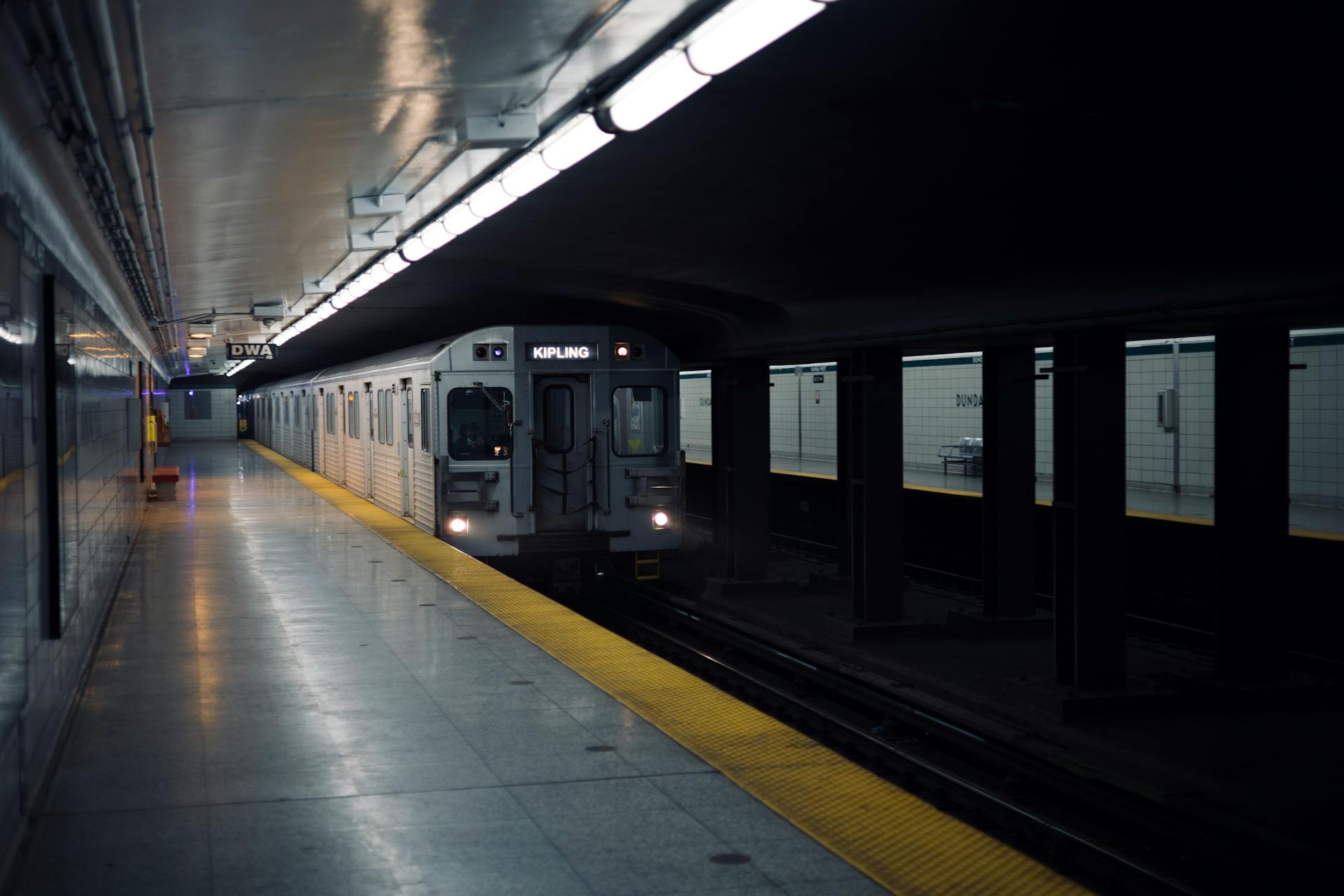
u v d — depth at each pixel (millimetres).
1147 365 20219
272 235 9617
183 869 4086
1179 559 12250
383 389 17297
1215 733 8281
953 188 7621
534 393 13641
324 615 9008
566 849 4285
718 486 18422
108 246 8711
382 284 14703
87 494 7512
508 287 14898
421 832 4457
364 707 6305
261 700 6453
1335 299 6625
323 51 4809
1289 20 4672
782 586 14289
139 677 7004
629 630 13508
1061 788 7535
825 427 30312
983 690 9547
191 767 5254
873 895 3887
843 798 4848
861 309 11430
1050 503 15680
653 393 13906
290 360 37625
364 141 6543
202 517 16359
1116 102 5793
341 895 3883
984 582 12023
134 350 15883
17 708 4316
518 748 5535
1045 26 4957
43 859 4176
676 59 5008
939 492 16453
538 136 6477
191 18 4223
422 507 14406
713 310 14242
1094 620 8766
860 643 11461
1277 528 8820
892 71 5609
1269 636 8914
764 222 9438
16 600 4375
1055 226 7914
